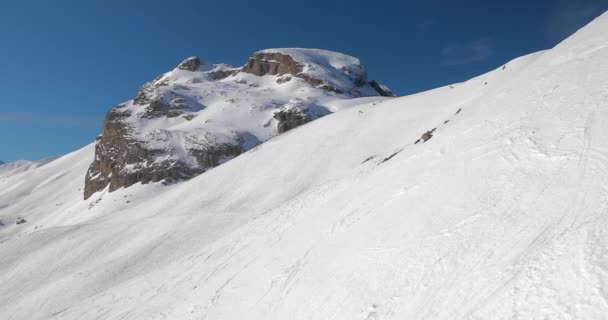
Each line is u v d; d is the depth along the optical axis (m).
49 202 130.50
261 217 30.14
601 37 23.27
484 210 11.09
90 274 34.16
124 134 118.88
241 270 19.34
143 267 34.59
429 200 13.72
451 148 18.44
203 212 48.56
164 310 19.25
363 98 145.12
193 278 22.61
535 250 8.33
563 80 19.03
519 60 46.62
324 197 25.58
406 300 9.10
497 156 14.20
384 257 11.60
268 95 151.62
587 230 8.10
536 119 16.02
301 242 18.08
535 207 10.09
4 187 168.62
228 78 197.00
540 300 6.80
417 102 65.56
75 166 162.38
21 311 30.50
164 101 136.38
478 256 9.23
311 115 108.81
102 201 87.00
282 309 12.50
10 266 40.25
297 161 61.66
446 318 7.79
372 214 15.81
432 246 10.66
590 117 13.79
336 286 11.73
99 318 22.22
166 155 92.31
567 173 11.00
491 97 25.38
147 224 44.53
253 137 105.62
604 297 6.10
